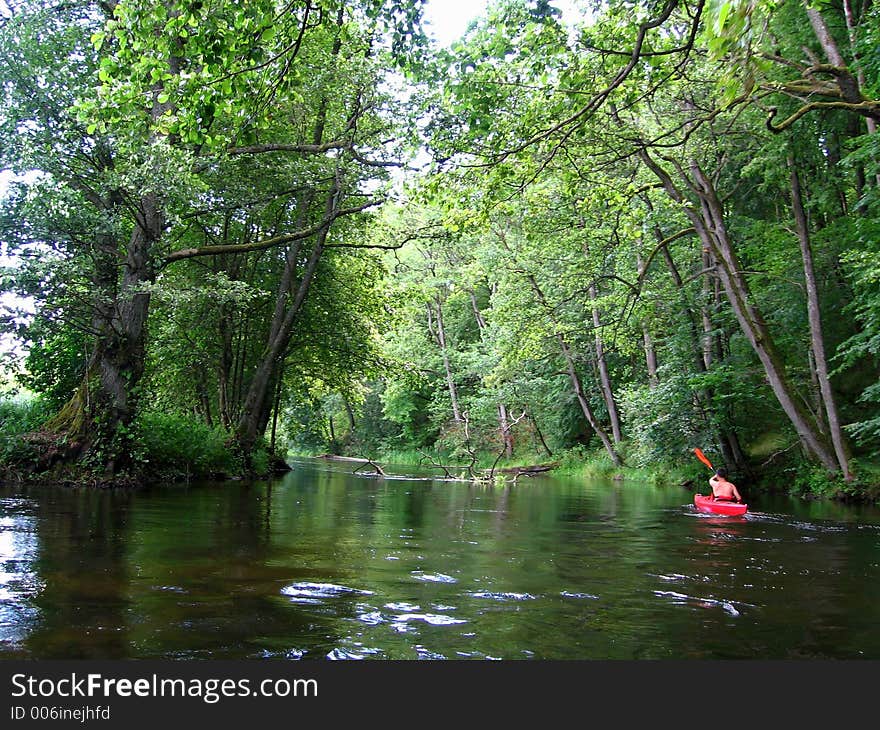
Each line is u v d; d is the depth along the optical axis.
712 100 15.02
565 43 10.48
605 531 9.57
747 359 20.20
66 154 12.50
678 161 16.75
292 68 8.14
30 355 15.81
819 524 10.94
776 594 5.62
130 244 13.97
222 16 7.35
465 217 11.70
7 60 12.23
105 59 7.27
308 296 22.41
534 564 6.67
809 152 17.16
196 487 14.83
